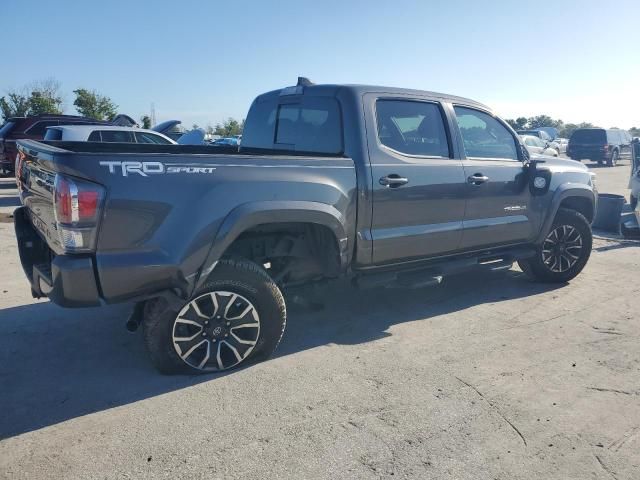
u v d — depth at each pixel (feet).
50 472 8.62
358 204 13.38
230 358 12.13
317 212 12.24
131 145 15.62
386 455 9.15
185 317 11.41
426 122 15.25
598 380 11.93
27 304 16.58
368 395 11.14
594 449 9.40
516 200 17.16
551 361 12.87
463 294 18.12
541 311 16.46
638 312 16.40
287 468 8.79
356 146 13.48
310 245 13.76
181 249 10.62
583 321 15.60
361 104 13.74
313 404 10.76
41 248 12.46
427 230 14.87
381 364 12.62
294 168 12.12
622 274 20.97
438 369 12.37
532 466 8.92
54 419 10.18
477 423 10.16
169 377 11.88
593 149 83.61
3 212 34.24
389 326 15.12
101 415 10.31
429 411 10.55
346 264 13.41
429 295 17.99
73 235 9.84
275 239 13.29
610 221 30.60
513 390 11.43
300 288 14.44
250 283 11.84
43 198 11.15
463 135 16.15
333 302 17.17
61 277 9.90
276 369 12.29
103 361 12.73
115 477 8.52
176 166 10.59
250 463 8.91
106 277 10.10
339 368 12.38
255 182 11.45
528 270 19.36
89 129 37.60
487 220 16.47
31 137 46.47
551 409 10.69
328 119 14.16
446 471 8.76
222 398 10.96
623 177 64.80
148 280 10.44
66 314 15.76
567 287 19.10
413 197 14.37
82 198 9.75
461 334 14.53
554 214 18.20
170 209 10.53
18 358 12.85
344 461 8.98
